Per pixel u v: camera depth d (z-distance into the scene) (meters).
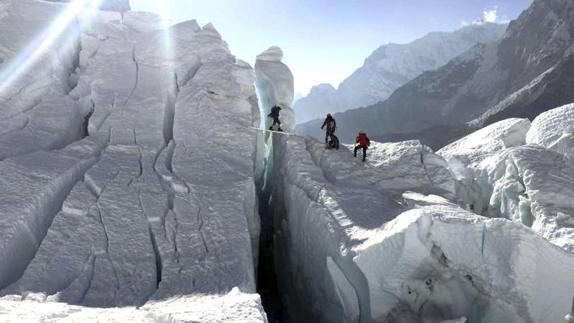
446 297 8.50
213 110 13.34
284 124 18.12
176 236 8.57
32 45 14.87
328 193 10.52
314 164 12.47
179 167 10.96
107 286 7.34
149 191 9.75
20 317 4.73
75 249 7.94
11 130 11.54
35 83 13.40
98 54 15.65
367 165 12.48
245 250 8.39
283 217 12.91
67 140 12.21
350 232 9.15
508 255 7.82
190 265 7.90
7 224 7.86
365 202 10.22
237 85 14.57
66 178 9.85
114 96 13.52
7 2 16.64
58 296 6.93
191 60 15.82
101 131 12.08
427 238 8.39
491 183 12.90
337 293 9.27
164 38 16.97
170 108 14.04
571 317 7.67
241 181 10.73
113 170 10.37
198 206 9.52
